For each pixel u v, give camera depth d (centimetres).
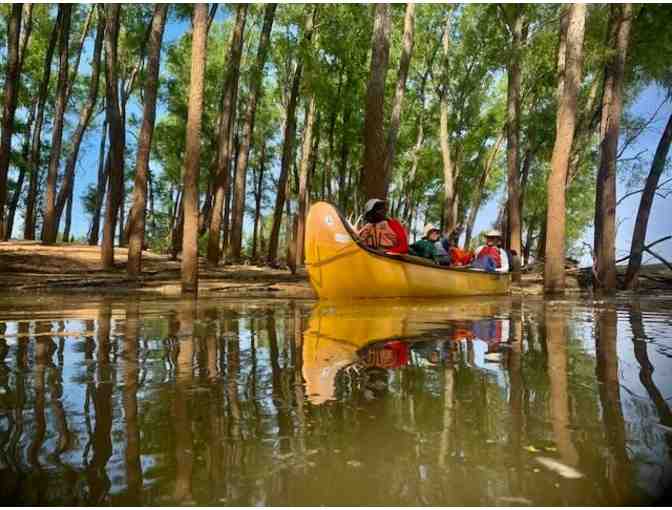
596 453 94
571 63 798
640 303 591
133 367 184
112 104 1212
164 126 2672
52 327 314
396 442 100
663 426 110
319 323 338
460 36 2423
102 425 113
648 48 1266
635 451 95
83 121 1975
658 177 1083
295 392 144
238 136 2691
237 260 1736
